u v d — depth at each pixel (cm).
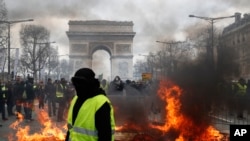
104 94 530
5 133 1516
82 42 10325
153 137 1269
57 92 2136
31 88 2141
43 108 3028
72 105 537
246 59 3756
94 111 509
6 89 2391
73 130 520
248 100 2259
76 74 529
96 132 510
